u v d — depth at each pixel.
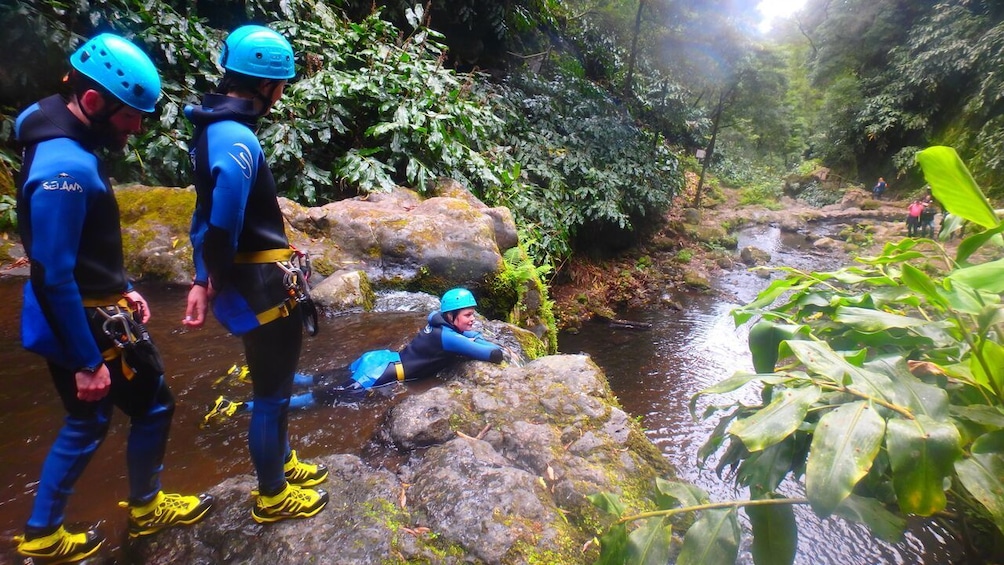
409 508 1.79
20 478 1.97
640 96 13.13
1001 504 1.33
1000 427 1.54
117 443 2.21
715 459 4.18
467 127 6.61
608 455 2.24
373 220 4.65
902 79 19.09
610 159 10.33
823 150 22.31
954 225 2.25
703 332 7.86
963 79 17.20
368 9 8.30
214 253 1.29
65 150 1.18
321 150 5.92
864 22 20.91
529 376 2.79
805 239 14.83
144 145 5.11
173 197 4.61
